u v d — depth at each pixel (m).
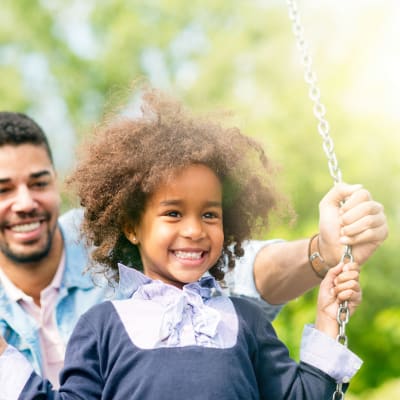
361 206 2.97
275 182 3.42
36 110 13.84
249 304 3.05
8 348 2.82
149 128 3.15
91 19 14.16
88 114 14.08
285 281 3.86
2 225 4.14
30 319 4.11
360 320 9.61
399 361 9.16
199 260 2.91
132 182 3.01
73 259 4.23
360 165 9.95
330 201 3.12
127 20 13.81
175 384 2.69
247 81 12.32
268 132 10.48
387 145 10.07
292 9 3.18
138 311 2.87
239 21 13.12
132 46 13.83
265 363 2.92
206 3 13.58
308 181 10.05
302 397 2.82
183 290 2.89
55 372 4.08
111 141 3.19
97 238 3.20
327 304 2.95
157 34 13.86
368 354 9.29
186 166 2.95
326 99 10.51
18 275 4.18
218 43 12.62
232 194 3.24
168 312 2.82
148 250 2.96
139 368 2.72
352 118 10.23
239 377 2.76
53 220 4.21
